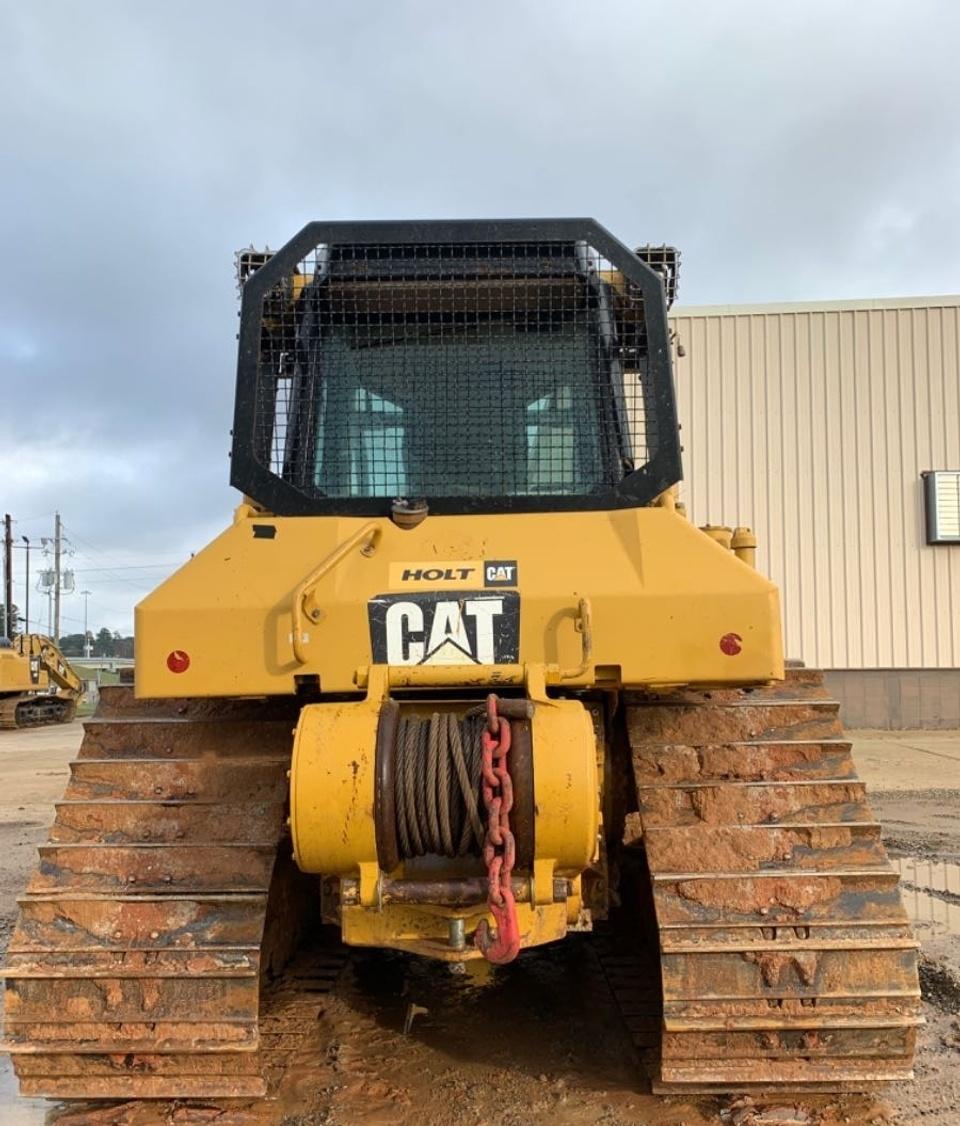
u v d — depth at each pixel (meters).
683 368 17.73
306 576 3.52
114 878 3.48
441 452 4.08
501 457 4.07
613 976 4.68
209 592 3.48
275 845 3.49
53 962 3.35
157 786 3.66
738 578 3.39
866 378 17.56
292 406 4.08
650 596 3.35
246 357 4.04
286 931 4.92
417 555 3.59
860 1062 3.29
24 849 8.54
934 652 17.34
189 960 3.33
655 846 3.47
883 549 17.47
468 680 3.18
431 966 5.16
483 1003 4.62
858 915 3.32
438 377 4.12
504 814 2.85
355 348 4.14
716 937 3.30
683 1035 3.28
